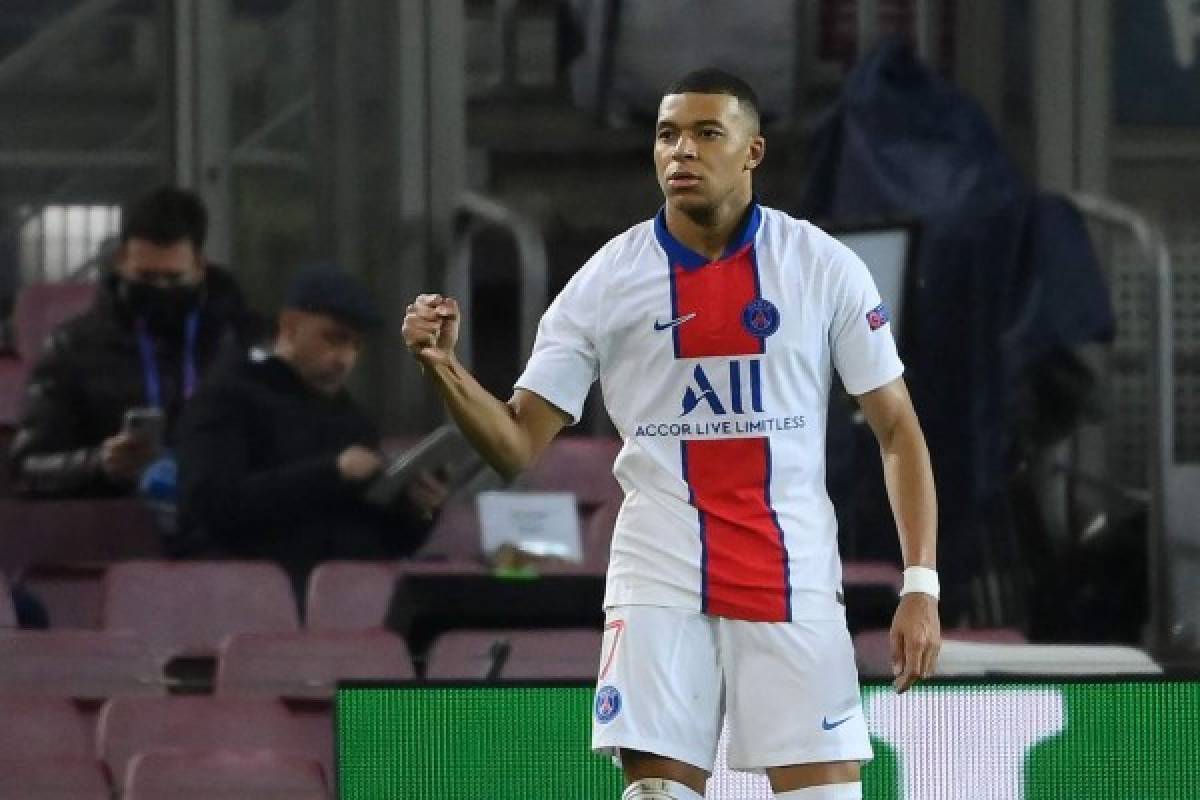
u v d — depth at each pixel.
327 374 29.75
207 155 33.59
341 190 33.88
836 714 16.56
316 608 28.72
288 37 33.84
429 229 33.88
